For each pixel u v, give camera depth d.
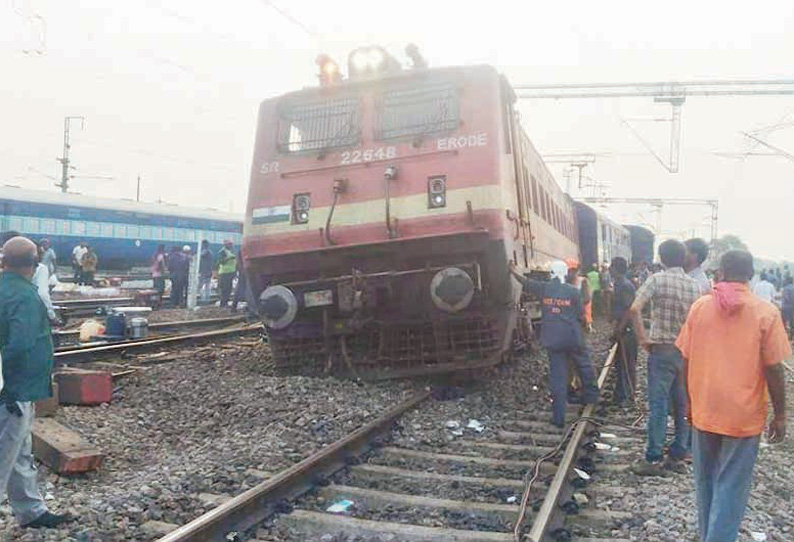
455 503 5.50
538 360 12.69
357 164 9.65
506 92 9.92
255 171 10.18
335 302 9.73
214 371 10.67
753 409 4.23
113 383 9.59
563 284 8.11
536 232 12.11
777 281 25.81
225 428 7.84
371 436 7.20
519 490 5.86
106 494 5.59
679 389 6.51
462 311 9.38
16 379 4.70
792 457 7.56
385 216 9.30
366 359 9.88
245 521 5.00
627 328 9.71
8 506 5.39
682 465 6.53
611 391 10.66
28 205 30.48
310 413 8.11
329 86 10.05
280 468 6.30
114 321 13.18
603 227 28.61
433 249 9.07
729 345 4.32
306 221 9.73
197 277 21.91
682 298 6.39
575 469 6.32
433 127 9.52
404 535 4.92
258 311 9.69
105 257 33.84
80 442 6.52
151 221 35.78
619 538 4.94
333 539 4.90
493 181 9.06
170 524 4.97
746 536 4.97
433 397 9.20
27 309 4.75
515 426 8.10
